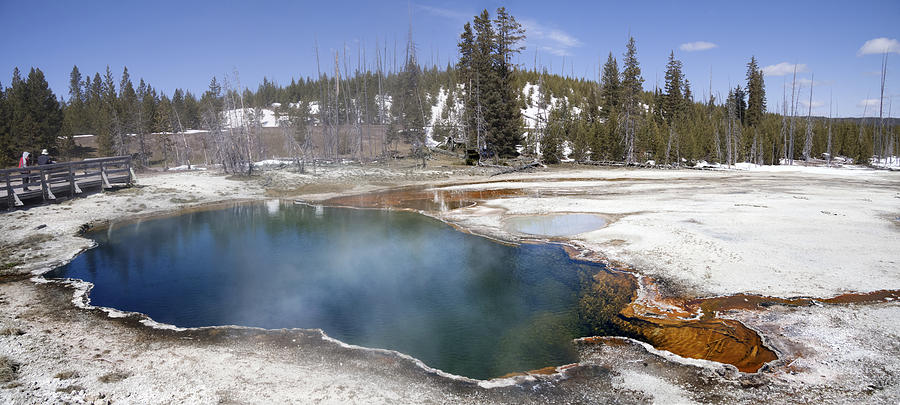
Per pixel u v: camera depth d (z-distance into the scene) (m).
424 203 25.34
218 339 8.14
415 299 10.64
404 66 66.56
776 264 11.73
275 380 6.64
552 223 18.52
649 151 60.69
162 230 18.56
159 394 6.15
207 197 26.69
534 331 8.75
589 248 14.45
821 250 12.91
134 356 7.37
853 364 6.79
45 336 8.07
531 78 102.94
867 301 9.19
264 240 16.84
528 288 11.23
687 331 8.43
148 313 9.62
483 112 50.25
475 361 7.55
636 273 11.86
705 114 85.81
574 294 10.74
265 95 111.88
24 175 20.44
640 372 6.96
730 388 6.36
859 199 23.19
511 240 16.05
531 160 50.75
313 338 8.24
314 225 19.59
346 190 31.19
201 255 14.74
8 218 17.67
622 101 60.66
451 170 43.22
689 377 6.73
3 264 12.66
